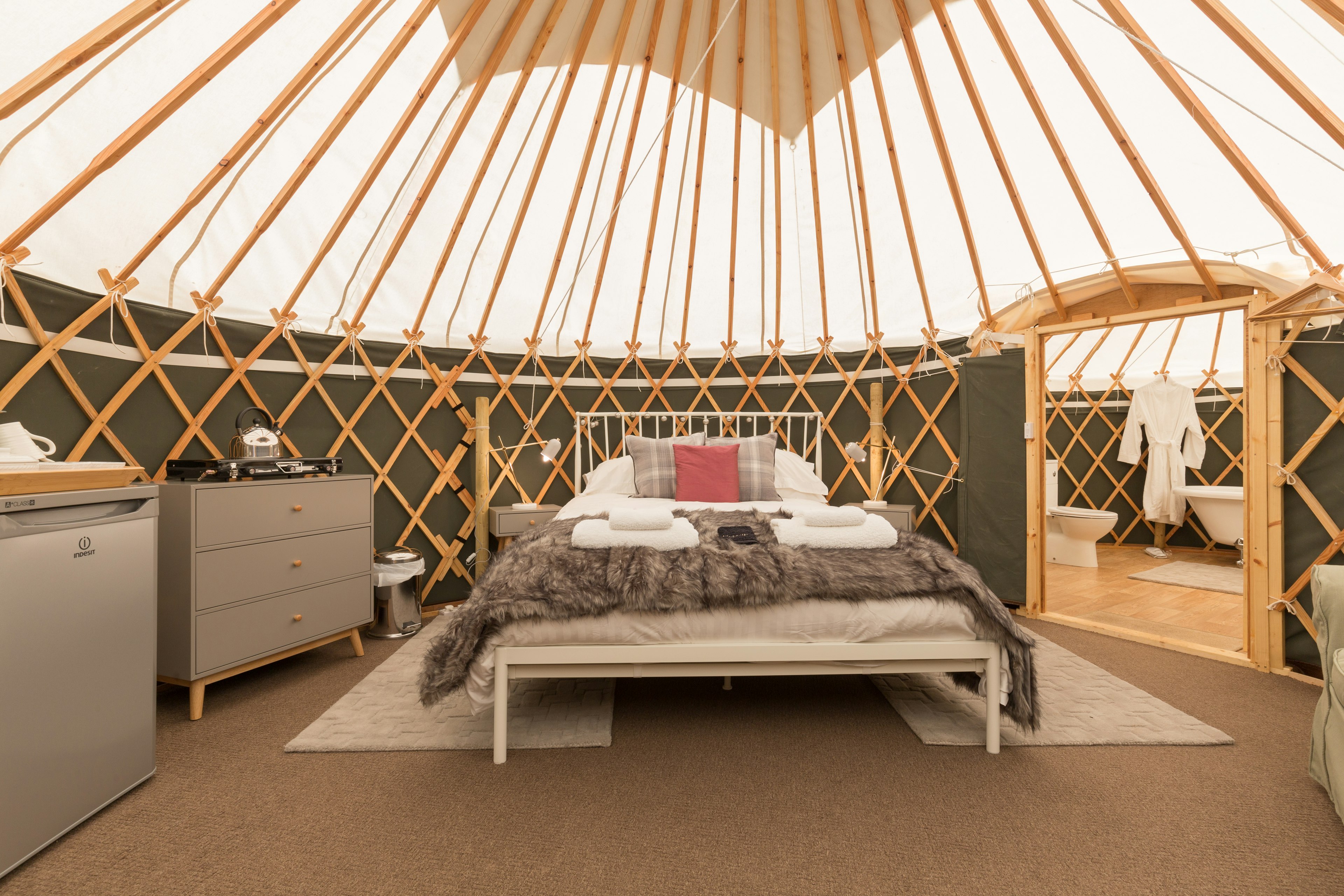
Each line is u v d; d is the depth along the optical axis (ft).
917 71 8.16
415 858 4.34
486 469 11.44
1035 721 5.67
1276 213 7.58
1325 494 7.68
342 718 6.61
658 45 8.45
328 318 10.23
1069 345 15.98
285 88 7.03
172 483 6.82
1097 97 7.50
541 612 5.59
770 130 9.77
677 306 12.75
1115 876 4.16
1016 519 10.81
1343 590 5.31
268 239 8.75
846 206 10.61
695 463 10.67
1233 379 15.52
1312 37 6.06
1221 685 7.56
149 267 8.00
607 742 6.01
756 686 7.59
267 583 7.45
